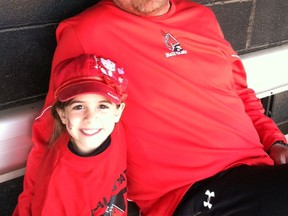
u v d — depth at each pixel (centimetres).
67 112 97
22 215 113
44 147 113
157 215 118
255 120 142
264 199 105
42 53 128
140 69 114
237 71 142
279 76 184
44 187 100
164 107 114
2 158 121
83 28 111
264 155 127
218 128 119
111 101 96
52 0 124
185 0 136
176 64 118
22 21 120
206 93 120
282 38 197
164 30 120
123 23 115
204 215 112
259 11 181
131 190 124
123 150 111
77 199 101
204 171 115
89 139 96
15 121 121
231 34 177
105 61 100
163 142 114
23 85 127
